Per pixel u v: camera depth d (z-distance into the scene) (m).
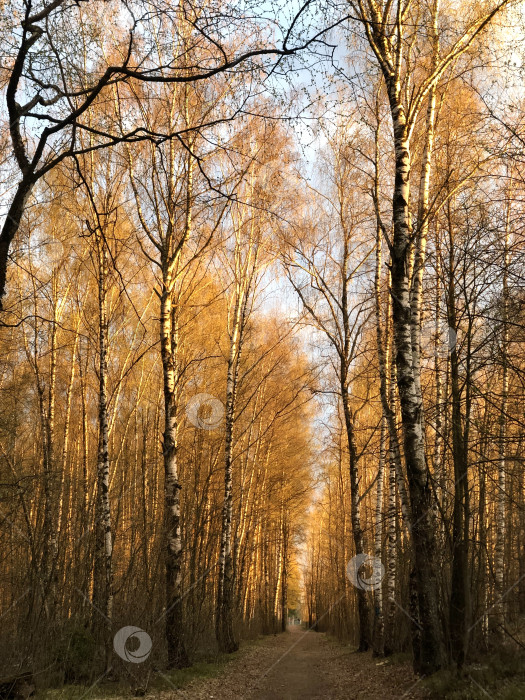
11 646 11.07
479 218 10.34
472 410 10.88
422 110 12.35
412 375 9.38
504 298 9.42
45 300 16.58
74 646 10.64
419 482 9.02
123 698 8.91
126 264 15.30
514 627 11.05
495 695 6.77
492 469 11.18
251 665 14.24
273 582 38.22
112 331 18.75
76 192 12.82
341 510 27.09
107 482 11.70
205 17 5.65
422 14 11.01
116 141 5.65
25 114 5.75
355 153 15.59
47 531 12.91
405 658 12.15
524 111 10.26
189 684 10.19
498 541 13.40
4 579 13.48
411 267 11.04
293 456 26.12
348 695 9.62
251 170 14.87
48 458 13.89
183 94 12.64
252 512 23.50
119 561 15.21
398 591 15.91
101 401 11.98
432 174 12.42
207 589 18.94
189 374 18.58
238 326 17.55
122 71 5.27
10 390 14.70
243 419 22.88
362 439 23.25
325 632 38.94
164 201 12.70
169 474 12.12
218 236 15.68
